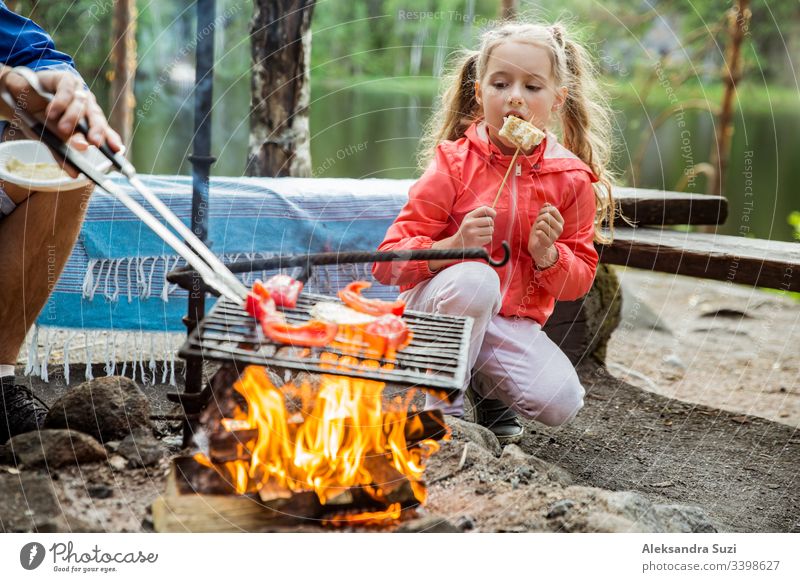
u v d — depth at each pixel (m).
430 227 2.68
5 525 1.85
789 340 4.29
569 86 3.02
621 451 2.83
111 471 2.06
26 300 2.36
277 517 1.91
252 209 2.94
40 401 2.38
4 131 2.42
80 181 2.07
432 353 1.89
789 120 10.22
